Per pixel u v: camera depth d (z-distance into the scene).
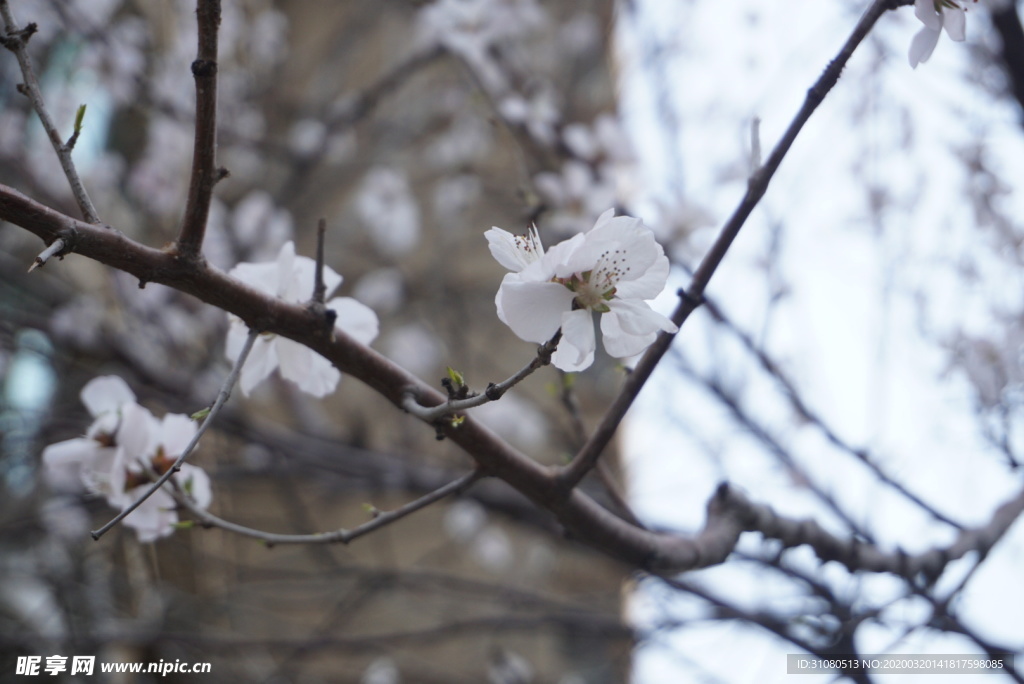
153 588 5.27
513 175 6.88
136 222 5.75
